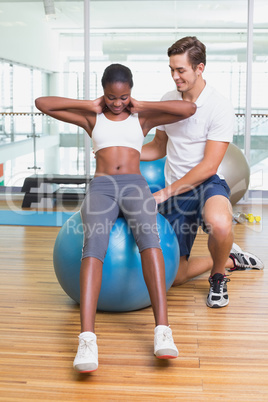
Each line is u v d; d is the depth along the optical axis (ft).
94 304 6.21
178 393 5.52
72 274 7.41
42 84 16.51
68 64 16.26
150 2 15.71
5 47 16.55
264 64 15.87
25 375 5.90
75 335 6.99
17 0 16.06
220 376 5.88
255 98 16.06
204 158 7.97
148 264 6.53
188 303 8.19
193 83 7.73
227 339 6.86
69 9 15.92
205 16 15.69
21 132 16.99
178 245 8.04
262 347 6.63
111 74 6.83
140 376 5.88
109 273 7.17
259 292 8.72
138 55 15.99
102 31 15.97
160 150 8.92
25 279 9.37
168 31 15.83
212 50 15.85
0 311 7.84
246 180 14.25
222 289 8.05
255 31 15.70
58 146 16.99
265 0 15.49
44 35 16.19
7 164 17.25
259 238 12.44
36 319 7.54
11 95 16.79
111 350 6.53
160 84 16.05
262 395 5.49
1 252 11.16
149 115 7.54
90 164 16.89
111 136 7.33
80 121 7.49
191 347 6.62
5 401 5.36
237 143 16.35
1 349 6.55
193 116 7.91
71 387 5.65
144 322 7.43
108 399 5.41
